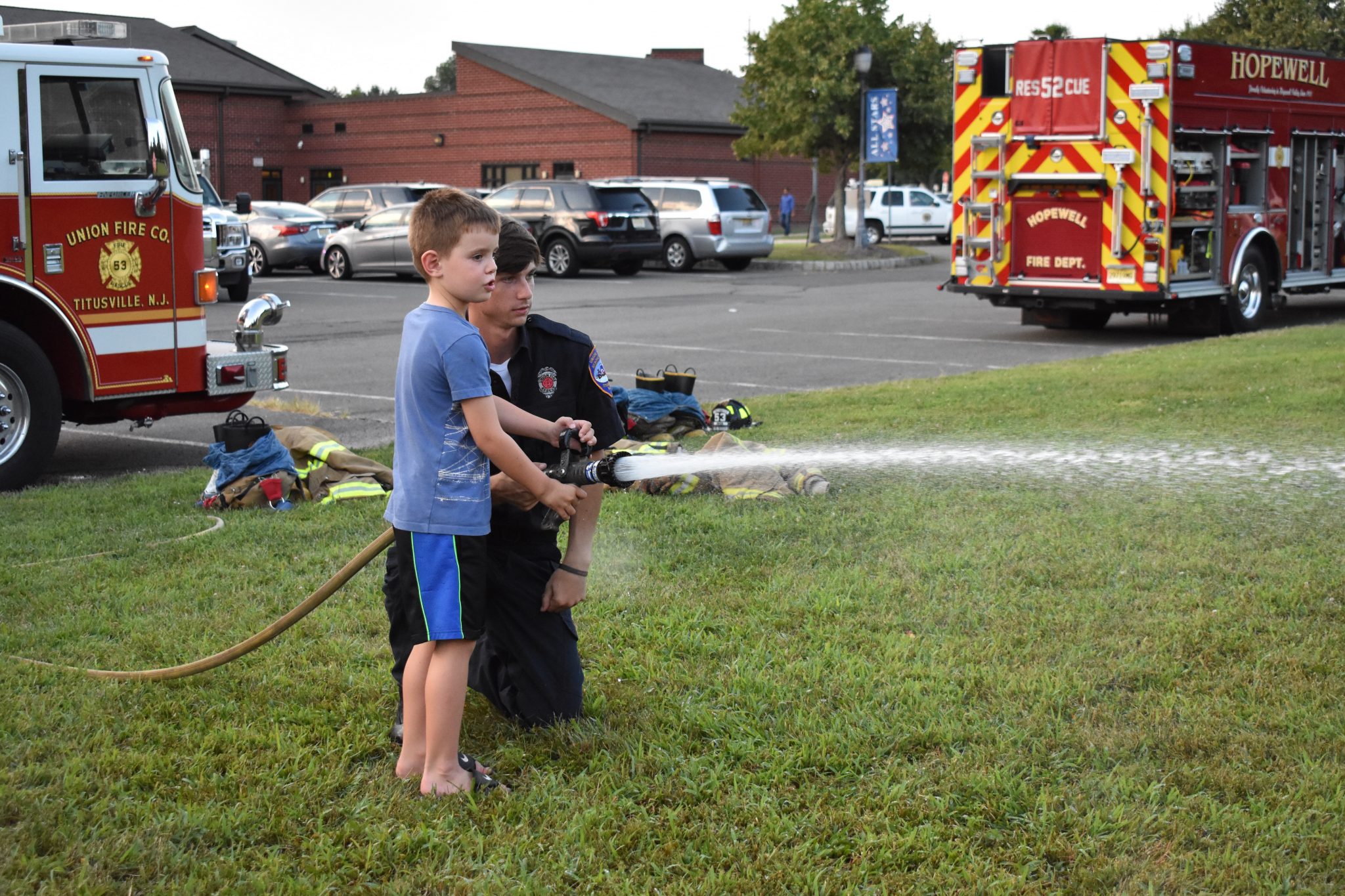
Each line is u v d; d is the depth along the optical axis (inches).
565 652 150.3
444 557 130.5
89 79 303.0
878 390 418.6
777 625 186.9
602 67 1838.1
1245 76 575.5
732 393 439.2
